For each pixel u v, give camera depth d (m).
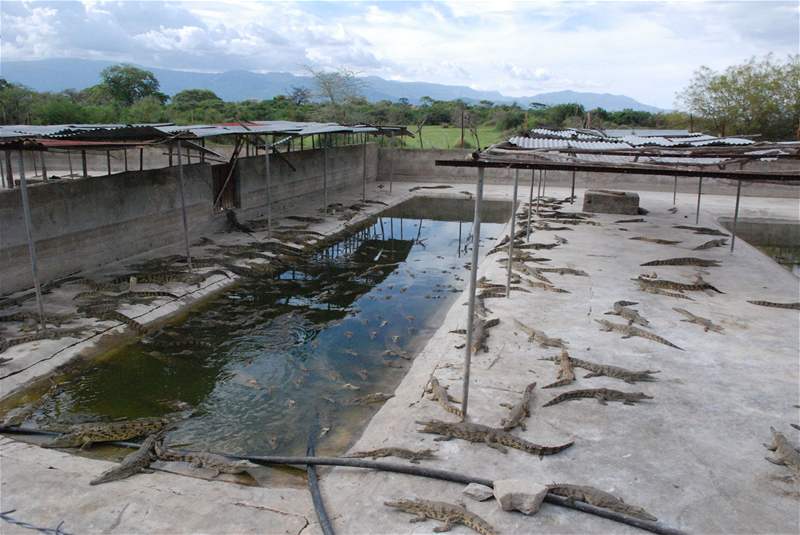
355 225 23.67
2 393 8.92
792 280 15.26
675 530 5.64
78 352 10.48
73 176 24.94
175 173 17.61
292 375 10.38
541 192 32.75
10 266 12.48
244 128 18.92
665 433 7.57
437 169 36.41
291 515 6.01
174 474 6.99
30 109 38.09
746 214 26.20
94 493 6.41
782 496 6.25
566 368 9.41
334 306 14.27
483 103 72.38
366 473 6.78
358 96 54.06
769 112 37.78
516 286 14.48
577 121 46.06
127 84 57.12
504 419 7.88
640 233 21.14
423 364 10.34
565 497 6.09
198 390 9.73
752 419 7.95
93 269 14.79
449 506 5.87
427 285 16.27
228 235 19.73
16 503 6.16
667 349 10.48
